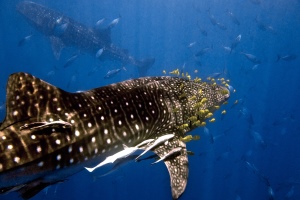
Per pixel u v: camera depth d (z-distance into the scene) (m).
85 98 3.41
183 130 4.07
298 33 66.50
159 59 73.38
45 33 14.84
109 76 11.80
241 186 21.27
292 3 49.19
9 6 48.12
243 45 76.12
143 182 20.95
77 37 14.81
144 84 3.99
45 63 61.34
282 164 25.50
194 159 21.23
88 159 3.25
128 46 74.50
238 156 24.03
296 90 56.44
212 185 20.98
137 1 70.19
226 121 26.00
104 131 3.33
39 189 3.04
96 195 19.30
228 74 12.48
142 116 3.69
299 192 18.22
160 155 3.56
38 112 3.02
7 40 79.56
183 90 4.22
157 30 81.69
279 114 35.84
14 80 2.97
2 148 2.72
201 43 61.56
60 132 3.03
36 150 2.85
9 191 2.81
